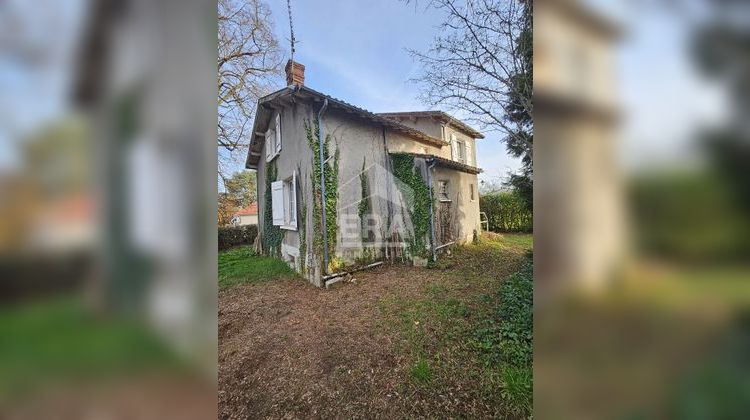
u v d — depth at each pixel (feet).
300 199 22.34
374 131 25.48
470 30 12.61
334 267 20.95
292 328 13.17
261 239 35.70
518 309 12.65
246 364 10.25
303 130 21.65
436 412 7.47
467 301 15.10
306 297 17.65
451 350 10.28
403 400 7.98
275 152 27.50
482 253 28.55
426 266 23.62
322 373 9.50
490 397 7.81
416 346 10.77
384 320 13.43
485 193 48.03
